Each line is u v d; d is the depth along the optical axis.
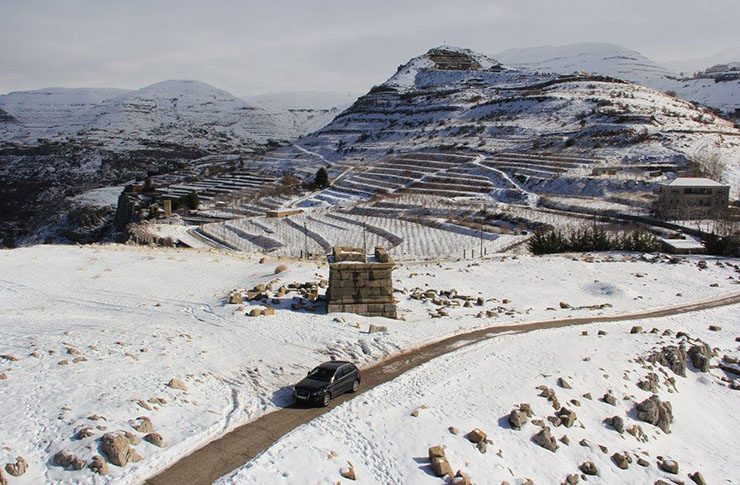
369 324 33.88
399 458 19.92
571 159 146.25
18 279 42.06
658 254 64.31
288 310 35.66
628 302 45.91
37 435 18.06
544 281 51.19
